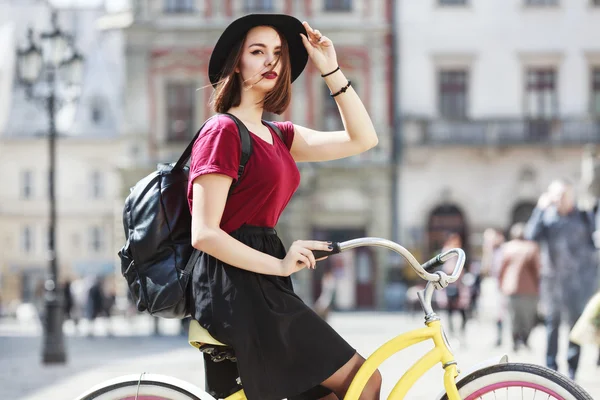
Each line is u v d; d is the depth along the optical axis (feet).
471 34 146.41
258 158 14.29
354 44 146.20
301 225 143.95
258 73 14.74
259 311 13.98
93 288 99.86
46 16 256.32
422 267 14.76
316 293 143.33
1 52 248.11
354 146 15.72
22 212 238.27
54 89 66.95
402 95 146.20
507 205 144.97
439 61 146.00
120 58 246.68
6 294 235.61
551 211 38.45
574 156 144.77
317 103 144.25
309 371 14.03
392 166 144.77
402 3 146.20
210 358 15.35
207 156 14.02
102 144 236.43
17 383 46.34
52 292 60.49
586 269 37.93
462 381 14.57
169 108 145.69
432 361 14.60
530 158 145.28
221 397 15.35
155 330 97.81
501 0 146.00
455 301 67.62
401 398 14.42
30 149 238.89
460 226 146.00
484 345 65.41
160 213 14.43
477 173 145.38
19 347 81.10
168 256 14.44
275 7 146.41
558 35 146.10
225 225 14.33
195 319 14.21
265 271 14.05
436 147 144.36
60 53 66.95
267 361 13.96
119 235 151.53
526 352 54.19
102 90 241.35
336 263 143.02
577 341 31.24
